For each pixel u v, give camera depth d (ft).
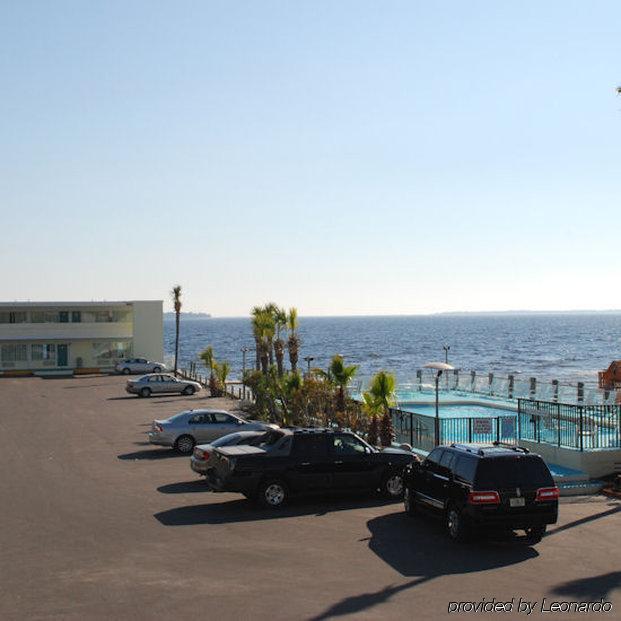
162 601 34.63
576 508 55.42
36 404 138.51
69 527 49.49
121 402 143.23
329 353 443.32
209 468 58.65
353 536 47.19
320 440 57.41
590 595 35.83
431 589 36.55
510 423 84.94
